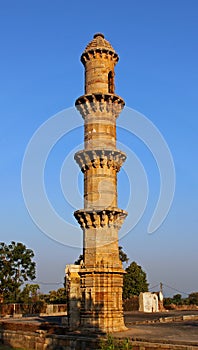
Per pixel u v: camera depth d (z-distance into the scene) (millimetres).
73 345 28453
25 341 32906
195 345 23094
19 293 81500
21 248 84000
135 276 84250
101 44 37000
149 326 36062
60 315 55312
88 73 36906
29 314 60375
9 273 81938
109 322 30844
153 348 24234
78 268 33250
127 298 79188
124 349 22688
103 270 31516
